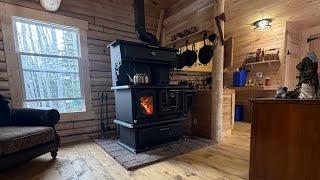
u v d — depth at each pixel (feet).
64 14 10.27
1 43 8.68
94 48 11.36
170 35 14.23
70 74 10.91
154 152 8.35
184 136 10.85
